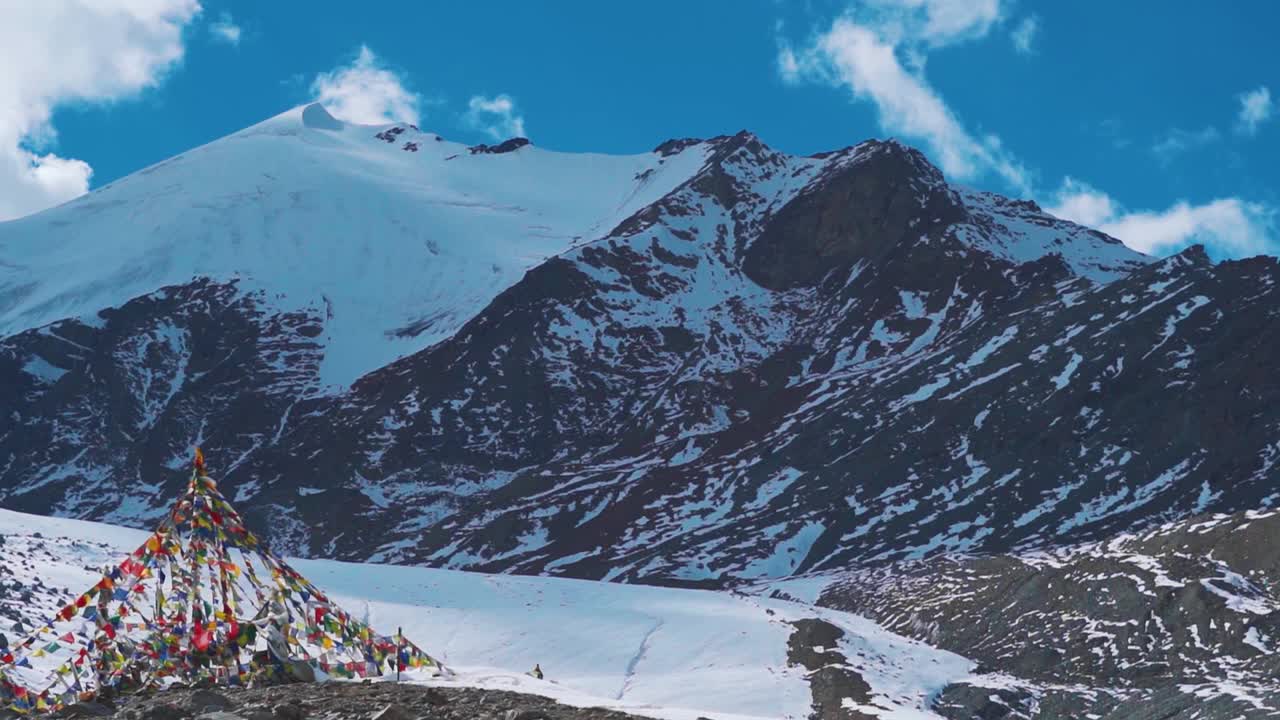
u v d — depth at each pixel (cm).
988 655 8475
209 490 2447
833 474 15562
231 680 2288
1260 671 7281
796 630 8175
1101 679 7756
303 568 9656
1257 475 13662
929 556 13050
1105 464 14512
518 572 15338
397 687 2028
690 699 7106
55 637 3562
